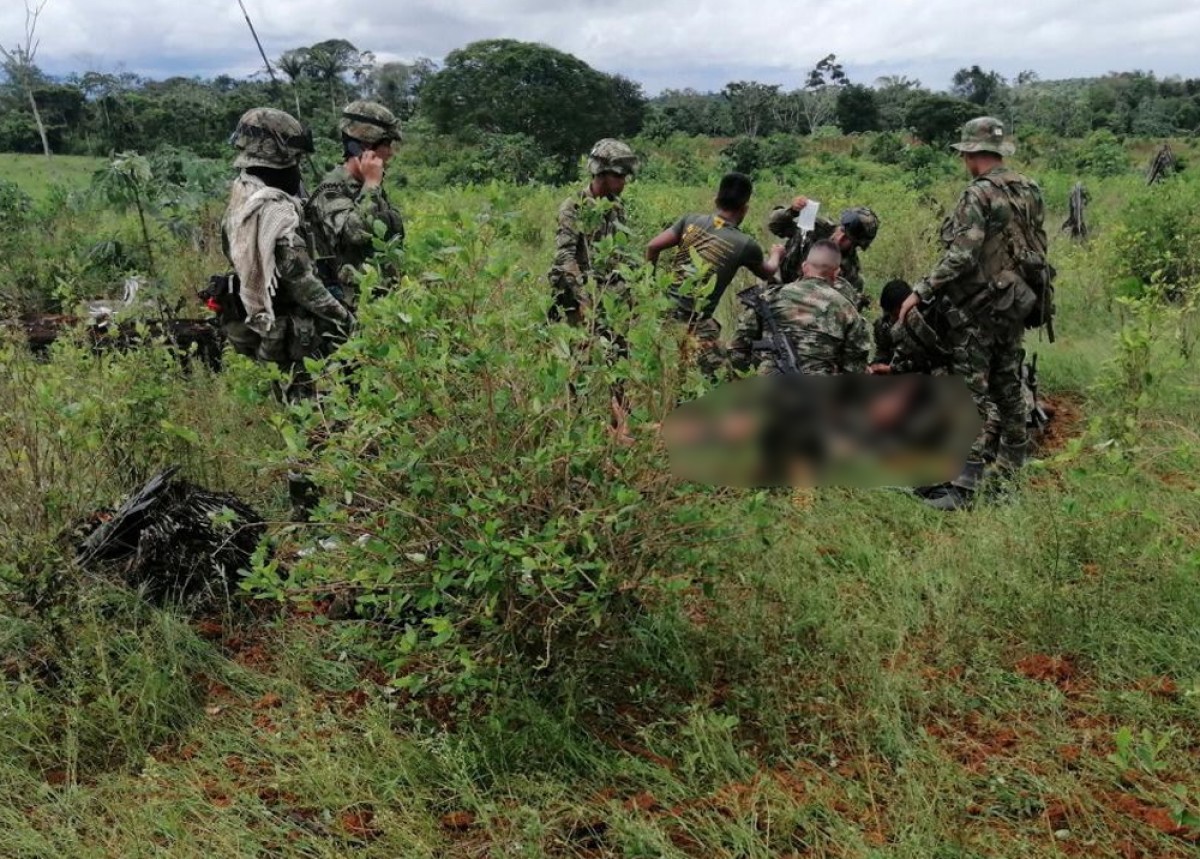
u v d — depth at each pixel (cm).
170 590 359
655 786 268
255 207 372
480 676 289
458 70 4956
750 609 334
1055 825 253
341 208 403
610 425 288
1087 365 657
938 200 1426
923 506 443
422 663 297
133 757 289
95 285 905
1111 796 261
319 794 266
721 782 269
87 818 262
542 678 301
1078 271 852
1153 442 461
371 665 331
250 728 302
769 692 301
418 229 281
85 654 314
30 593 325
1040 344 698
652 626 322
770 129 7888
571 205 494
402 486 288
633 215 999
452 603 295
